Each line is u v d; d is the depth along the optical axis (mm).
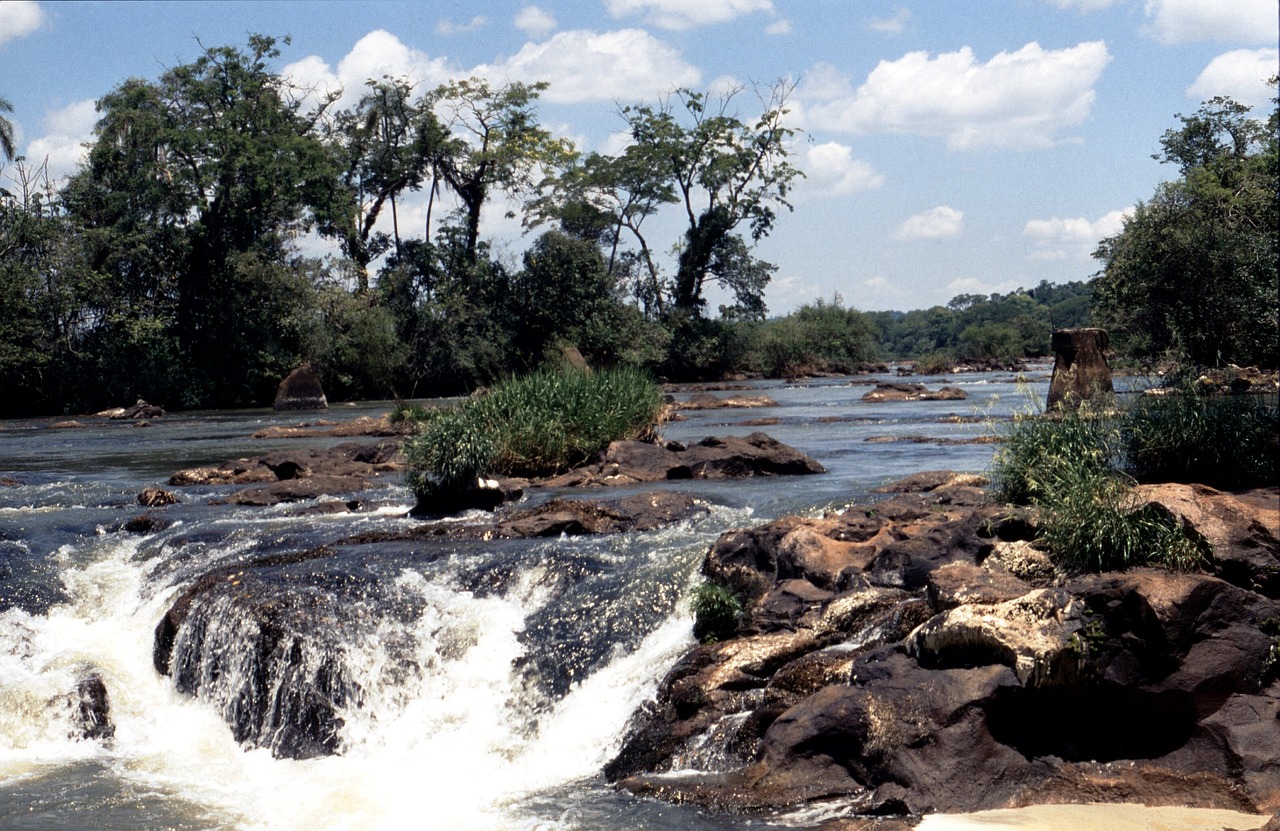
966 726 8273
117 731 11422
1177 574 8844
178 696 12141
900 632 9703
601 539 14148
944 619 8805
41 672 12242
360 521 16562
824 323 96250
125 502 19875
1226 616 8422
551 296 68375
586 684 10773
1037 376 68750
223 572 13453
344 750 10586
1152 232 37438
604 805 8641
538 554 13086
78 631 13711
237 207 58344
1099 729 8445
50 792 9664
